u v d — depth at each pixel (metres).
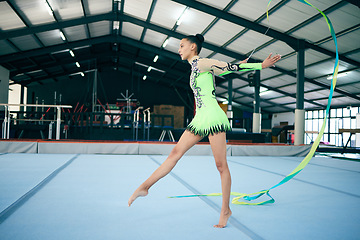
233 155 5.99
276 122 24.14
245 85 18.00
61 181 2.50
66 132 9.12
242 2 8.41
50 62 16.11
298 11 8.04
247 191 2.29
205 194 2.11
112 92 21.19
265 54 11.82
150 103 21.77
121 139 9.09
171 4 9.81
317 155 6.95
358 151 8.30
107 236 1.23
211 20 10.21
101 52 18.03
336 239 1.26
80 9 10.53
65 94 20.61
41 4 9.42
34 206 1.68
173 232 1.30
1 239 1.16
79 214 1.55
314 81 13.81
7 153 5.17
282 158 5.64
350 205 1.90
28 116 11.93
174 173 3.16
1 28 10.24
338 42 9.19
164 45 13.81
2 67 13.84
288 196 2.14
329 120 18.50
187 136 1.50
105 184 2.42
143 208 1.70
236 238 1.24
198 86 1.51
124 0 10.47
